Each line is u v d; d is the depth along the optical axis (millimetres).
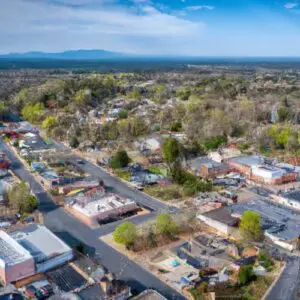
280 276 49219
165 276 49625
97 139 122562
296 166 94438
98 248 57094
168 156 98562
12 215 67938
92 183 83125
